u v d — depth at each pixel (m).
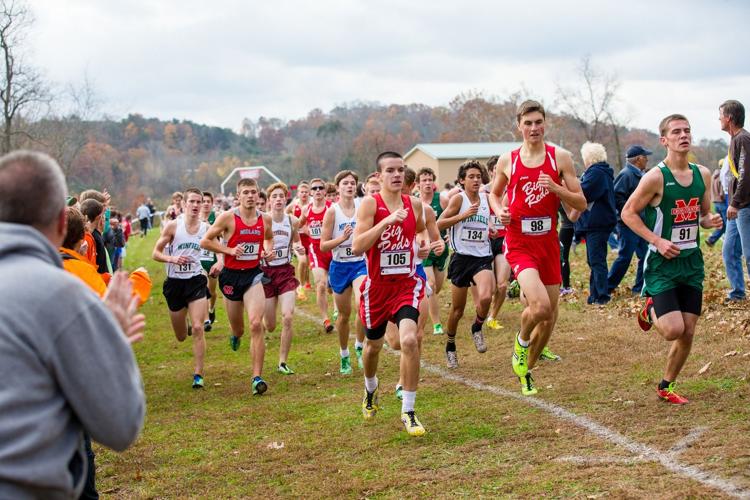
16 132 24.70
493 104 66.88
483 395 6.45
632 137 60.69
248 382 7.89
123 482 5.04
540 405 5.93
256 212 7.76
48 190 2.37
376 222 5.65
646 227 5.47
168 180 80.94
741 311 8.41
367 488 4.51
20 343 2.11
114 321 2.30
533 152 5.84
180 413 6.78
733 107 8.10
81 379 2.17
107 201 7.01
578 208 5.79
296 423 6.15
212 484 4.86
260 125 118.62
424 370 7.64
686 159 5.41
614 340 7.98
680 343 5.45
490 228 7.87
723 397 5.59
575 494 4.04
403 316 5.55
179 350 10.02
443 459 4.91
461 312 7.62
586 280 12.54
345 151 75.50
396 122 95.12
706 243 15.06
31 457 2.12
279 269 8.45
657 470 4.26
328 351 9.26
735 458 4.30
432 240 6.42
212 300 11.68
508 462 4.71
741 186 8.09
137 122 99.56
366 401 6.08
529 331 6.05
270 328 8.45
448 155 45.72
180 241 7.93
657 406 5.55
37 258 2.26
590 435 5.07
